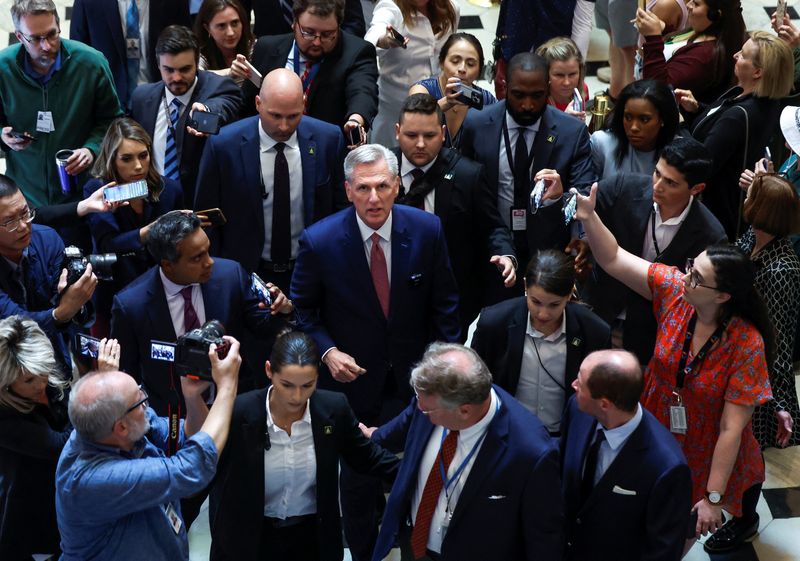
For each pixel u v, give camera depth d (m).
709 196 4.80
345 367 3.71
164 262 3.58
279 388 3.06
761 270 3.94
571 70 5.10
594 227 3.60
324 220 3.79
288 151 4.31
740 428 3.26
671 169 3.66
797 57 5.15
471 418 2.87
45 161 4.97
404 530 3.24
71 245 4.47
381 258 3.73
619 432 2.92
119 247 4.19
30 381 3.12
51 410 3.28
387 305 3.79
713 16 5.13
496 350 3.52
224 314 3.75
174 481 2.76
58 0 8.20
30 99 4.87
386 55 5.54
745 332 3.26
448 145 4.75
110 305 4.34
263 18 5.79
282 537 3.31
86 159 4.66
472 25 8.01
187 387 3.16
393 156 3.64
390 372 3.89
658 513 2.90
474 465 2.91
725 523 4.04
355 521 3.79
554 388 3.52
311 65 4.89
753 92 4.64
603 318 3.97
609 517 2.98
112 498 2.70
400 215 3.74
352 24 5.59
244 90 4.95
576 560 3.09
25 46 4.74
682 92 5.01
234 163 4.25
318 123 4.38
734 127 4.58
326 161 4.35
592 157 4.42
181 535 3.03
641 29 4.86
